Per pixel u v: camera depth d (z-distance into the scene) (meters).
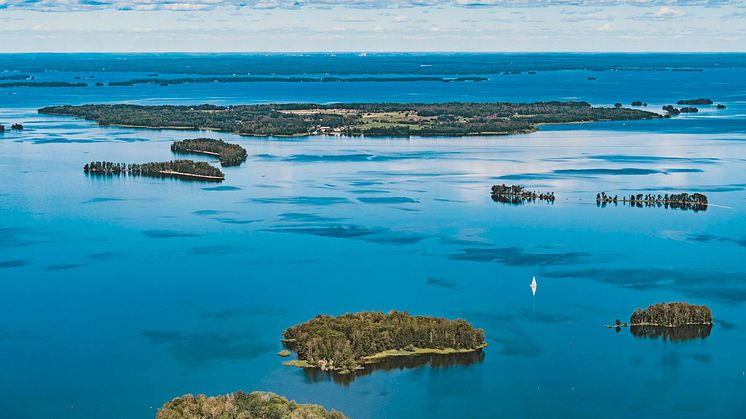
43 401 170.12
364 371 180.25
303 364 183.12
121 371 181.62
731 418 162.38
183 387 174.50
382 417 161.88
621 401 168.50
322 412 155.25
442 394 170.62
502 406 166.62
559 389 172.88
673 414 164.00
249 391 171.50
